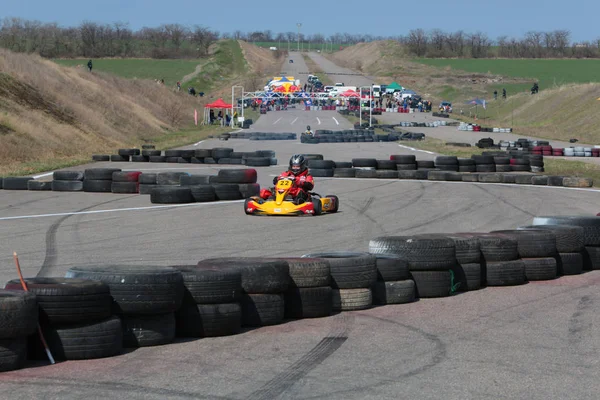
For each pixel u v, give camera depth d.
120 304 7.11
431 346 7.38
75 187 23.64
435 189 24.30
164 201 20.47
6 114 40.78
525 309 9.16
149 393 5.87
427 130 69.56
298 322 8.37
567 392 5.98
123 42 160.00
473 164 30.27
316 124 75.56
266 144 50.38
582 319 8.62
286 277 8.38
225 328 7.68
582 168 34.28
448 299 9.74
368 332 7.92
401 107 98.81
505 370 6.58
